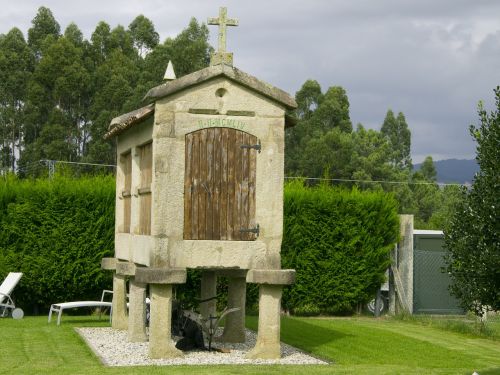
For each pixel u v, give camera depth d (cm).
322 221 2228
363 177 5566
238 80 1333
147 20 7531
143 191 1434
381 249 2233
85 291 2153
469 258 1060
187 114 1326
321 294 2230
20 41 6700
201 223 1325
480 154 1053
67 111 6056
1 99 6450
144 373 1158
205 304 1653
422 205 6100
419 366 1343
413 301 2261
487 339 1795
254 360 1320
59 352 1419
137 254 1476
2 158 6356
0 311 2117
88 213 2122
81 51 6319
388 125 7575
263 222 1348
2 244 2089
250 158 1349
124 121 1557
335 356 1416
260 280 1324
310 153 5588
